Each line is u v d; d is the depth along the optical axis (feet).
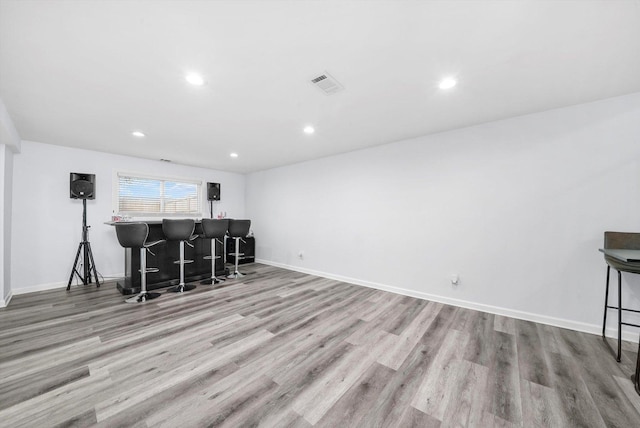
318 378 5.39
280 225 17.47
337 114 8.48
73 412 4.40
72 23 4.32
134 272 11.21
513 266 8.70
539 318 8.22
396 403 4.68
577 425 4.22
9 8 3.93
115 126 9.53
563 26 4.41
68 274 12.46
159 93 6.94
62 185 12.32
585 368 5.75
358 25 4.46
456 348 6.63
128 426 4.11
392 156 11.81
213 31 4.59
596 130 7.40
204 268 14.03
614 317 7.15
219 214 17.46
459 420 4.30
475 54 5.26
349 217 13.52
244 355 6.25
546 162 8.14
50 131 10.07
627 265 5.85
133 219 13.43
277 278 14.21
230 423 4.19
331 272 14.29
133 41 4.83
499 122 8.96
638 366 5.00
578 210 7.67
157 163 15.76
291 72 5.96
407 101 7.48
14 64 5.50
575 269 7.70
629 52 5.10
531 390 5.05
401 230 11.48
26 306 9.54
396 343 6.89
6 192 9.82
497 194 9.02
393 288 11.66
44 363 5.85
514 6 4.00
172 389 5.00
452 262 10.00
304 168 15.89
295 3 3.97
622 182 7.09
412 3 3.98
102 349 6.48
